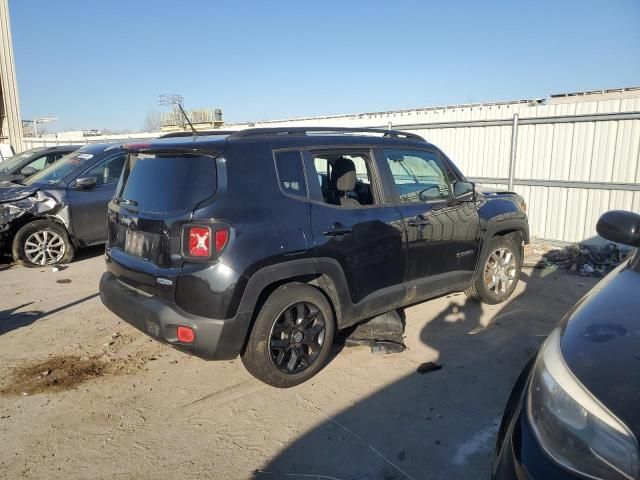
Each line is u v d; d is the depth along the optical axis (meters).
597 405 1.58
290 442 3.06
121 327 4.91
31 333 4.76
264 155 3.50
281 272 3.40
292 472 2.79
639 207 7.54
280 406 3.46
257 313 3.44
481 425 3.21
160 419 3.31
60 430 3.20
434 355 4.23
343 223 3.78
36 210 7.05
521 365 4.03
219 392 3.66
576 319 2.06
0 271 6.99
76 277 6.70
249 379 3.86
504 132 9.06
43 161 9.63
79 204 7.36
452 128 9.83
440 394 3.59
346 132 4.28
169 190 3.40
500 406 3.43
